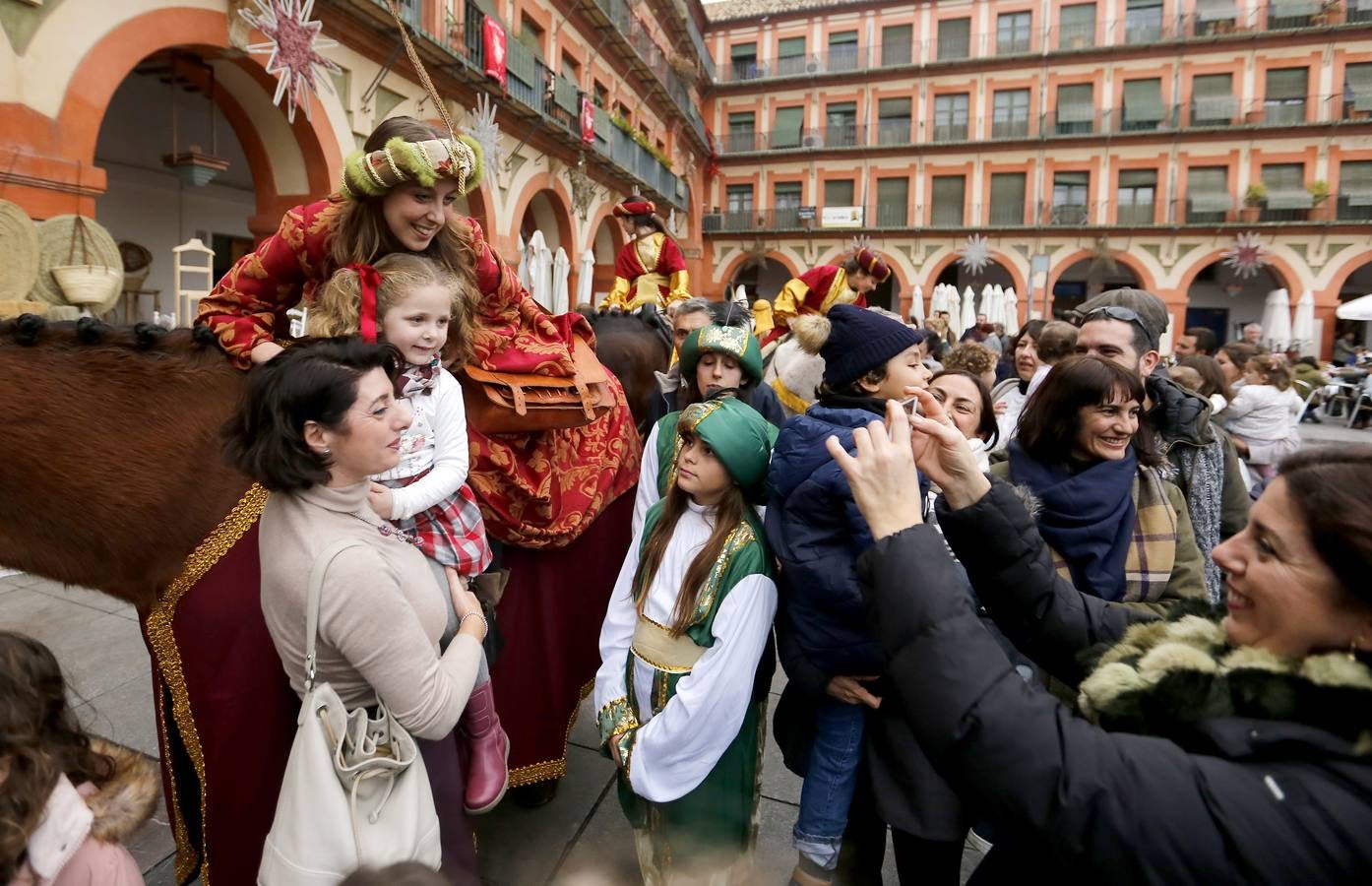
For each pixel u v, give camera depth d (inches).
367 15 332.2
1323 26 868.6
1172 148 926.4
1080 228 951.6
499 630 71.1
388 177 53.4
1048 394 70.1
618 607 70.0
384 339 54.7
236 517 54.0
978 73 997.2
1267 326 776.3
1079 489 66.2
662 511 68.8
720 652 59.6
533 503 75.5
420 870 34.5
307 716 42.0
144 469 53.8
